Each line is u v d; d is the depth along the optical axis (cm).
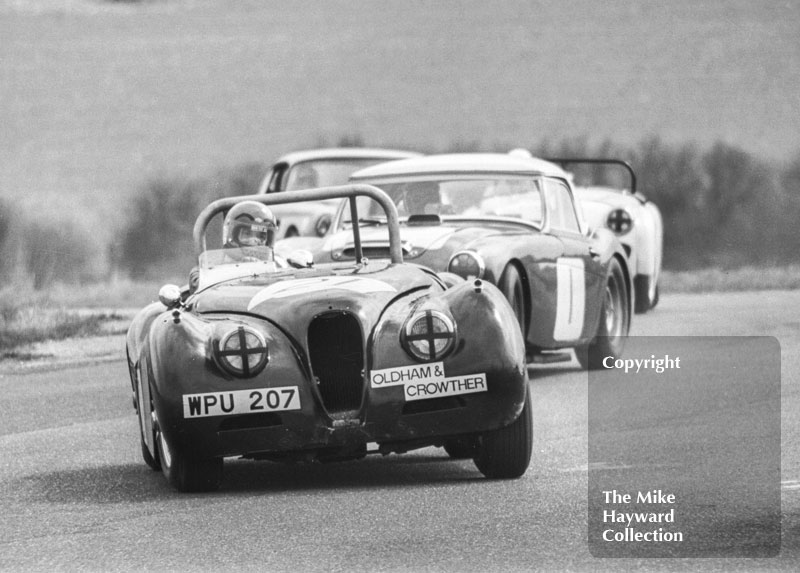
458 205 4072
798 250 11512
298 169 6594
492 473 2509
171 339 2414
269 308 2484
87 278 9406
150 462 2786
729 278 7594
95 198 16812
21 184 18012
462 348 2420
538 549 1909
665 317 5641
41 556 1991
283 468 2788
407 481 2533
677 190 12812
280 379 2389
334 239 3897
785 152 18300
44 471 2814
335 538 2025
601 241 4316
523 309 3747
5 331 5375
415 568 1822
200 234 3072
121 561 1933
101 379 4359
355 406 2458
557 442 2914
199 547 2003
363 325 2439
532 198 4094
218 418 2366
